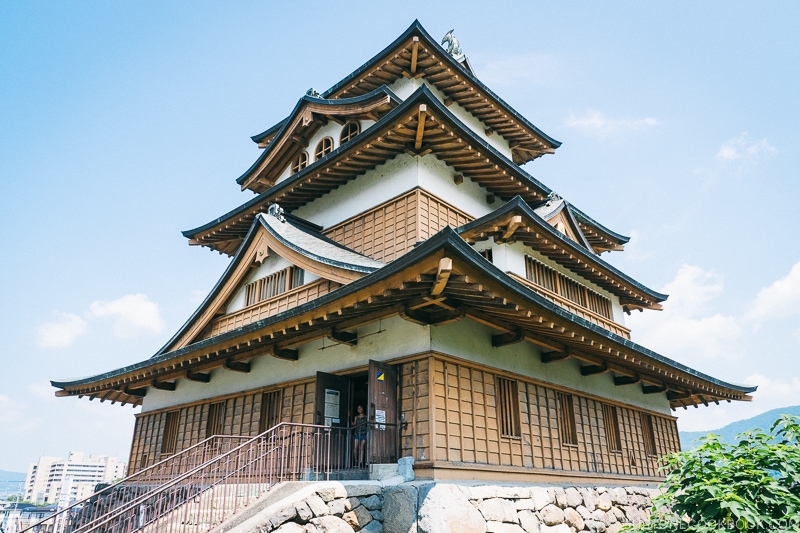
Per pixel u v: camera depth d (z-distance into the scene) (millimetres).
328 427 9984
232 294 15680
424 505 8320
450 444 9727
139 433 17594
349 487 8469
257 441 11906
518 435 11469
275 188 17328
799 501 6383
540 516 10125
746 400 18781
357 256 14305
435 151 15250
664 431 17938
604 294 18078
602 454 14109
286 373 12914
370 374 9891
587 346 12195
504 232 13648
